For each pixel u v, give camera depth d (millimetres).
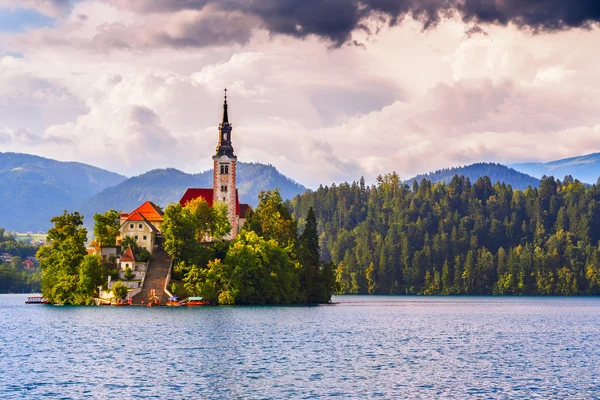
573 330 185875
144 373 108750
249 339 150000
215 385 100250
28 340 147125
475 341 155000
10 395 94000
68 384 100562
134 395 94188
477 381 104750
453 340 156500
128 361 119688
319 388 98750
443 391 97688
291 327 176500
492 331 180500
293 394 95188
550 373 112062
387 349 138000
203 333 160000
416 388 99375
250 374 108375
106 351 131000
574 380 106250
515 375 110000
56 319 194375
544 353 135500
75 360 120625
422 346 144000
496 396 95188
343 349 136750
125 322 184875
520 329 187750
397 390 98000
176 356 125312
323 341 148750
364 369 113625
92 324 179875
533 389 99500
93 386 99312
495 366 118375
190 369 112250
